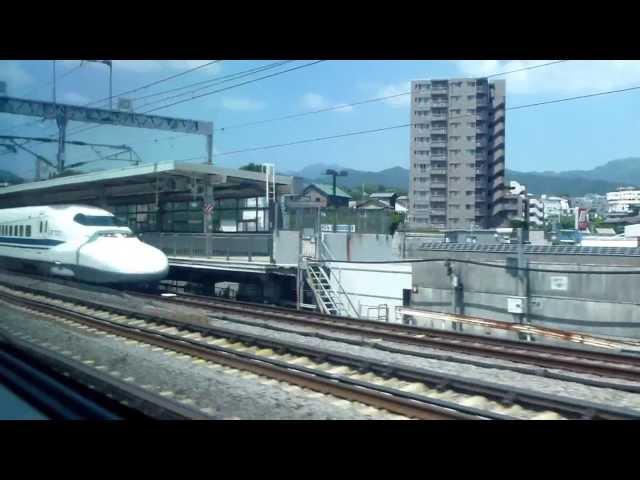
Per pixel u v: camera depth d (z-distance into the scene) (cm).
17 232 2592
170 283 2841
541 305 1697
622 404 851
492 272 1812
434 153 6969
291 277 2328
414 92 6988
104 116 2841
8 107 2595
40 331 1380
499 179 6969
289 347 1168
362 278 2139
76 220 2270
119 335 1368
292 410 755
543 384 954
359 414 752
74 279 2356
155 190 2736
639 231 4531
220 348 1162
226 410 767
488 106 6906
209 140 3131
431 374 915
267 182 2494
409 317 1914
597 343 1480
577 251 1839
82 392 823
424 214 6988
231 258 2455
